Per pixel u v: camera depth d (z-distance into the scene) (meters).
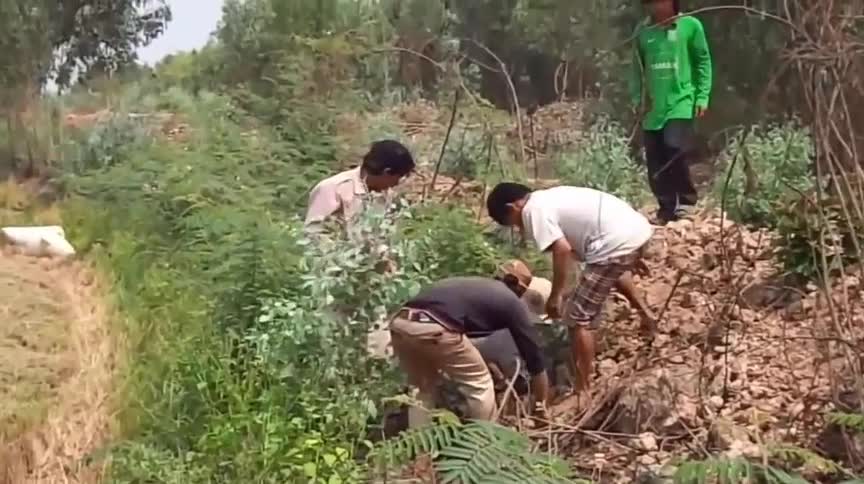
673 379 5.98
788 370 6.04
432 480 4.78
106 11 18.81
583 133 12.12
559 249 6.10
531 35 18.97
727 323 6.02
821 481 5.10
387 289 6.20
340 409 5.91
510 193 6.23
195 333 7.10
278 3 16.14
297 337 6.11
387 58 16.50
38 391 6.82
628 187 9.97
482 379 5.65
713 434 5.39
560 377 6.64
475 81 13.96
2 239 10.52
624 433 5.67
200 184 10.34
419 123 14.77
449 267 7.17
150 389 6.63
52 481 5.77
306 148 12.25
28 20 15.35
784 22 5.07
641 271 7.71
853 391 5.59
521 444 4.47
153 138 14.12
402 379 6.17
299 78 13.53
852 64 5.11
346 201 6.56
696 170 12.58
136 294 8.56
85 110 18.34
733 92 14.47
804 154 8.55
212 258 8.21
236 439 5.59
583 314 6.24
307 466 5.31
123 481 5.54
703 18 14.52
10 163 14.84
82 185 11.90
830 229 5.41
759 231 7.93
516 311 5.70
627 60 14.56
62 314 8.41
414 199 9.57
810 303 6.64
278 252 7.22
